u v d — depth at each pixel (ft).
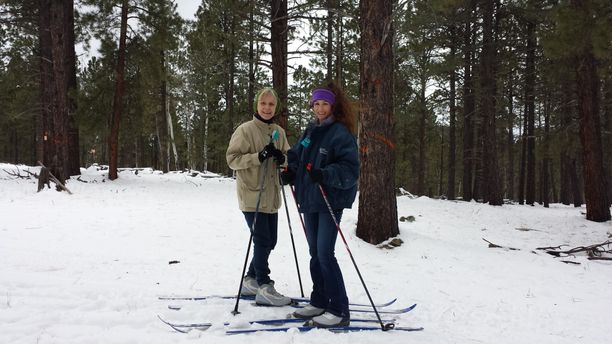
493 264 22.58
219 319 10.74
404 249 23.82
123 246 19.49
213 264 17.44
